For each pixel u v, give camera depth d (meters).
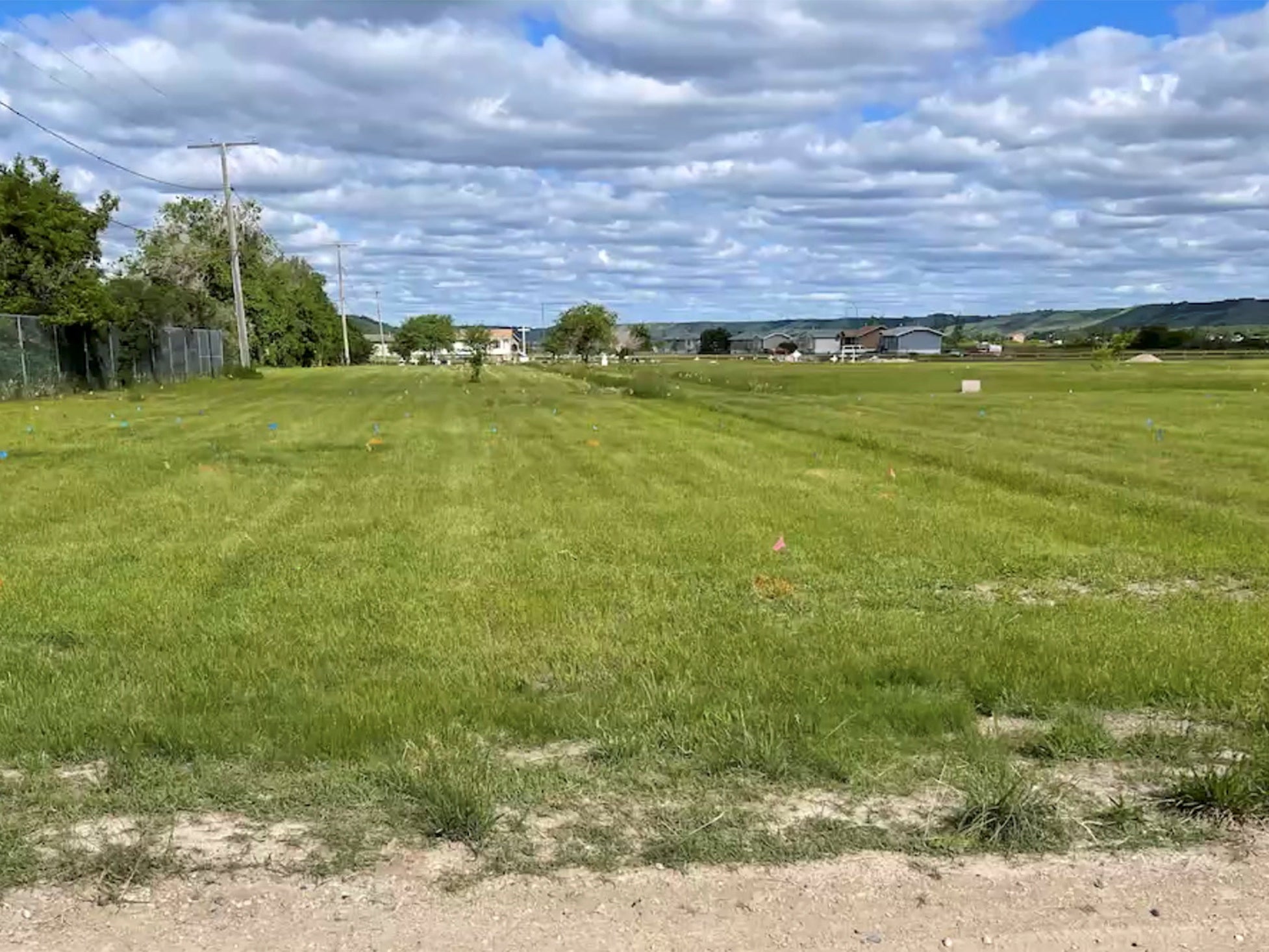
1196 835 3.24
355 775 3.59
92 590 6.42
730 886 2.95
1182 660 4.81
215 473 12.16
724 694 4.36
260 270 80.06
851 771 3.64
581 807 3.40
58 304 29.00
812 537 8.33
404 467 12.92
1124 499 10.30
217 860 3.05
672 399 28.23
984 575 7.12
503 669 4.85
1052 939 2.71
